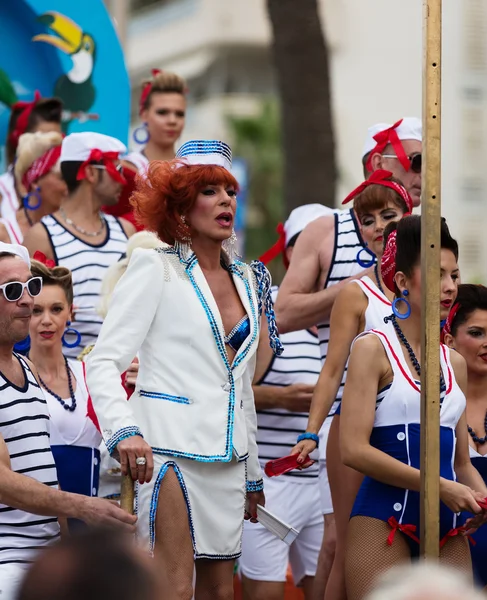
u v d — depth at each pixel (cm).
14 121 1123
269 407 915
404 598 322
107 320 658
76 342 880
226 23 4922
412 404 655
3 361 671
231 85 4959
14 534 657
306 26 1797
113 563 320
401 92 4519
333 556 866
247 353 671
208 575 668
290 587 1038
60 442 755
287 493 923
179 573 642
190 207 666
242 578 932
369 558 652
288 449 925
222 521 659
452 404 668
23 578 324
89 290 934
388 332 670
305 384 909
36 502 620
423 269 628
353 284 752
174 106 1150
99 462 772
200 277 665
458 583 326
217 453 648
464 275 3947
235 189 680
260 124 3988
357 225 845
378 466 645
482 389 780
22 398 667
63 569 318
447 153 3938
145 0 5281
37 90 1184
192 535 648
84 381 778
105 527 336
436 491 619
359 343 664
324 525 878
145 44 5269
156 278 656
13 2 1171
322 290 840
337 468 769
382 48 4516
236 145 3975
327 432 869
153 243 826
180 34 5103
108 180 956
